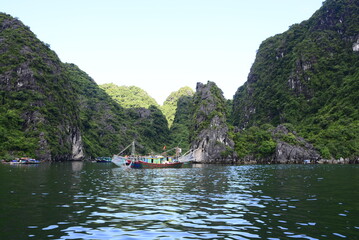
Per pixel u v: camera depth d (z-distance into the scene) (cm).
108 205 1997
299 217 1644
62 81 16012
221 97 17475
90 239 1220
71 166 7988
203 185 3338
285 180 3966
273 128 15112
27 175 4475
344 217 1641
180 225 1463
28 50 15112
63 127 13900
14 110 12200
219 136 14062
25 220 1530
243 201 2184
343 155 12262
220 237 1265
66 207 1897
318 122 16638
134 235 1284
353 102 16275
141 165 7594
